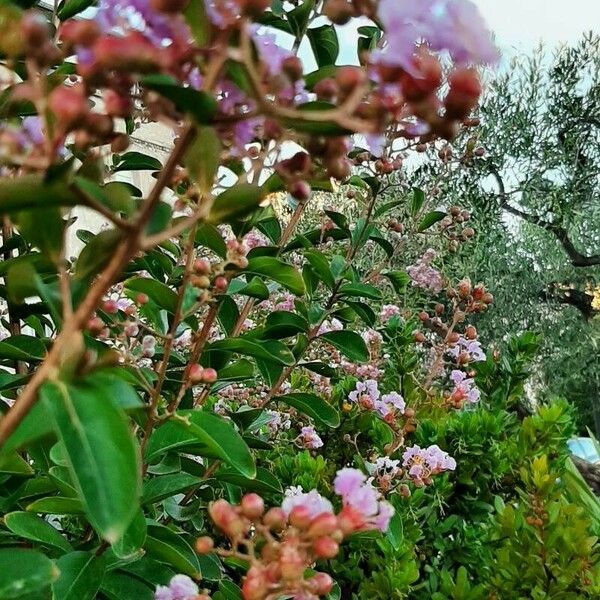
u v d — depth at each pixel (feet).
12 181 1.82
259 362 5.56
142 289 4.13
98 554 3.34
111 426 1.81
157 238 1.93
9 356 4.28
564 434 8.82
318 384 10.09
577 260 23.75
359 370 9.70
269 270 4.16
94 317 4.43
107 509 1.73
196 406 5.24
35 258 3.25
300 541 2.60
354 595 6.71
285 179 2.42
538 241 24.21
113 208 2.21
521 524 6.69
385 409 7.57
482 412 8.96
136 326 4.22
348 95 1.95
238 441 3.12
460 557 7.48
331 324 8.70
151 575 3.74
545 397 24.25
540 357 24.17
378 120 1.91
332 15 2.07
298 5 4.38
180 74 1.95
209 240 4.17
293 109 1.99
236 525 2.66
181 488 4.01
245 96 2.16
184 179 3.66
